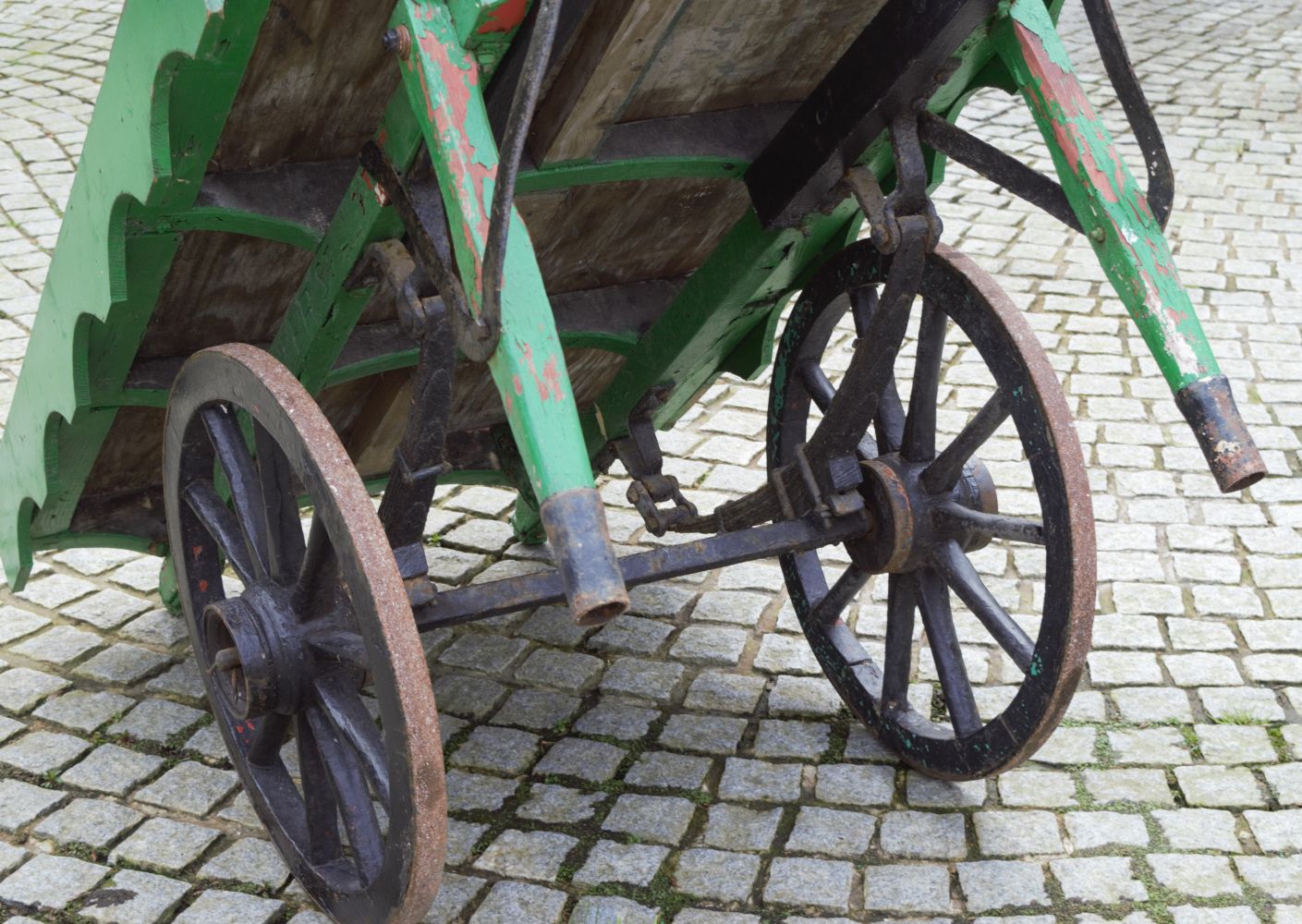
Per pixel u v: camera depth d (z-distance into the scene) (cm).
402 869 235
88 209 259
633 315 345
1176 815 319
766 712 362
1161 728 352
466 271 216
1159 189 246
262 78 237
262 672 263
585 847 309
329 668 269
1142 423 518
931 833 314
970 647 387
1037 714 285
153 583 421
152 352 306
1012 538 289
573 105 251
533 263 214
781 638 396
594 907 291
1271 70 943
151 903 291
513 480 383
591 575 194
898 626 328
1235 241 678
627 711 362
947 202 721
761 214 293
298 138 258
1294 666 377
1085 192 250
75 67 858
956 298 288
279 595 271
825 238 325
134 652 385
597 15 238
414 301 246
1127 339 584
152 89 228
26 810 318
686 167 285
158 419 329
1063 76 254
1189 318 241
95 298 267
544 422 204
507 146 191
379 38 238
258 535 277
